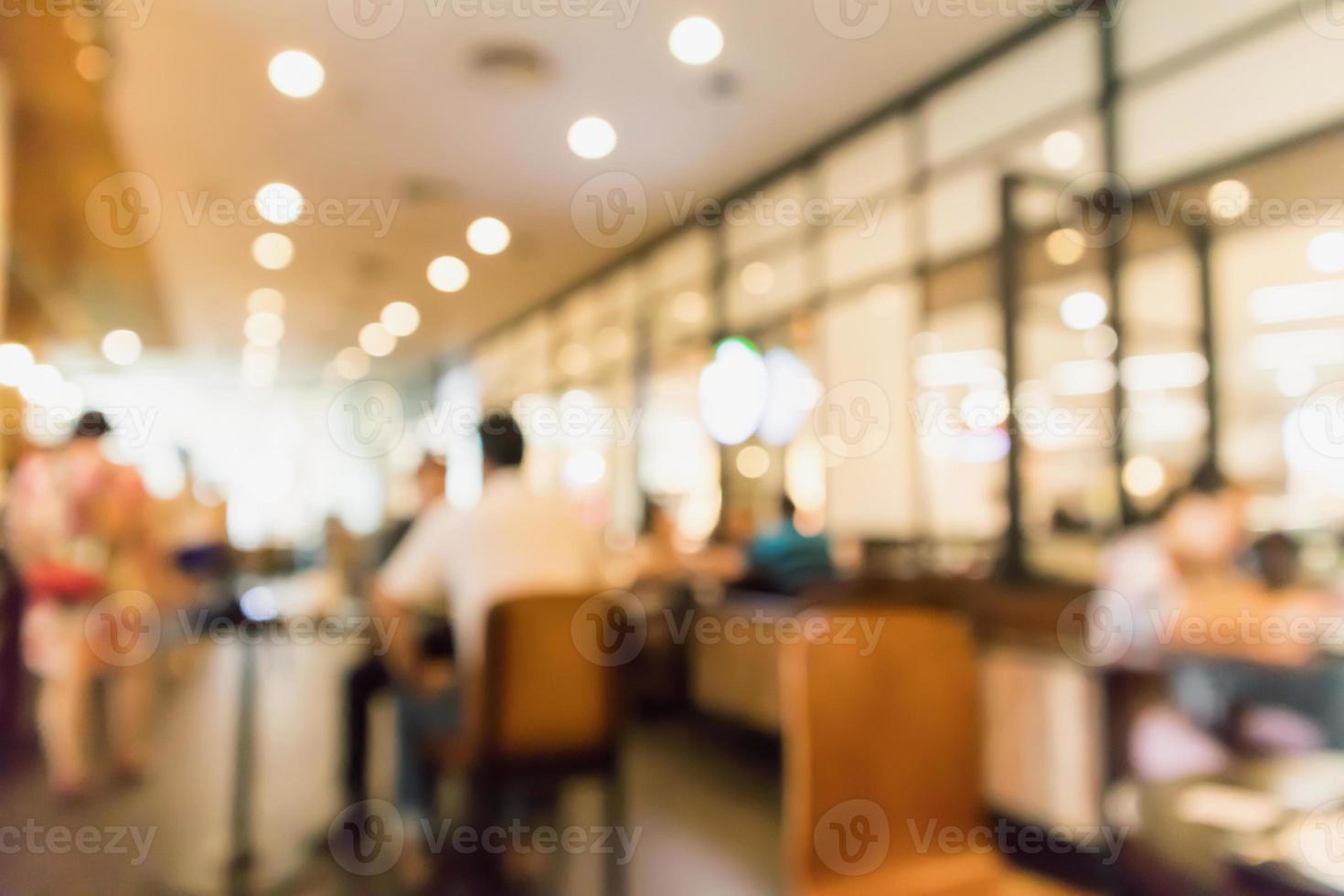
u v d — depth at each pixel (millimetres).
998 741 2773
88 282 5836
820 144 4094
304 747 3652
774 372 4875
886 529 4156
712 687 4117
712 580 4207
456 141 4039
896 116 3791
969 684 1617
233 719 4074
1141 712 2037
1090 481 3156
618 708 2035
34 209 4574
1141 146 2980
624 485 6176
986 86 3463
